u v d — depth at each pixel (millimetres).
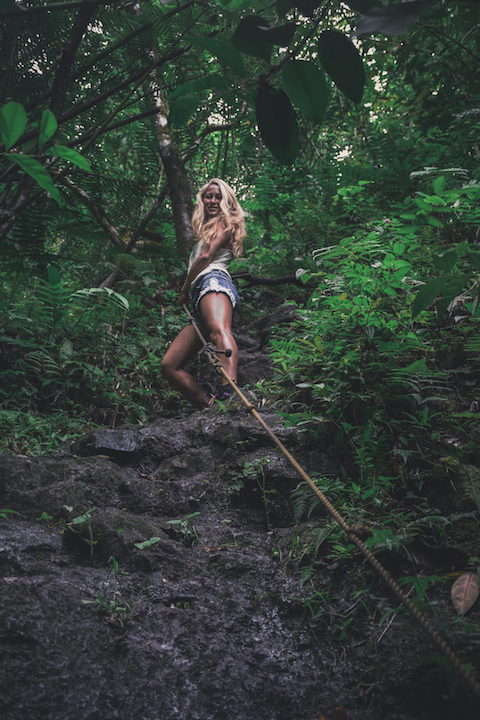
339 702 1713
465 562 2107
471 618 1836
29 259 4176
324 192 6641
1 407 4094
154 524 2496
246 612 2041
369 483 2547
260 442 3027
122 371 5008
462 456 2551
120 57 3889
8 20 2803
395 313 3359
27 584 1944
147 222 6094
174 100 1195
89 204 4273
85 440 3500
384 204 5453
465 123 5082
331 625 1980
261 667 1841
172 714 1609
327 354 3307
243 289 6078
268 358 4492
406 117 6035
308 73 1050
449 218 3951
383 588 2066
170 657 1796
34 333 4820
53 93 3203
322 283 3820
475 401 2926
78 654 1703
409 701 1677
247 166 7410
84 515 2289
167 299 6062
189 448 3398
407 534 2158
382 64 6195
